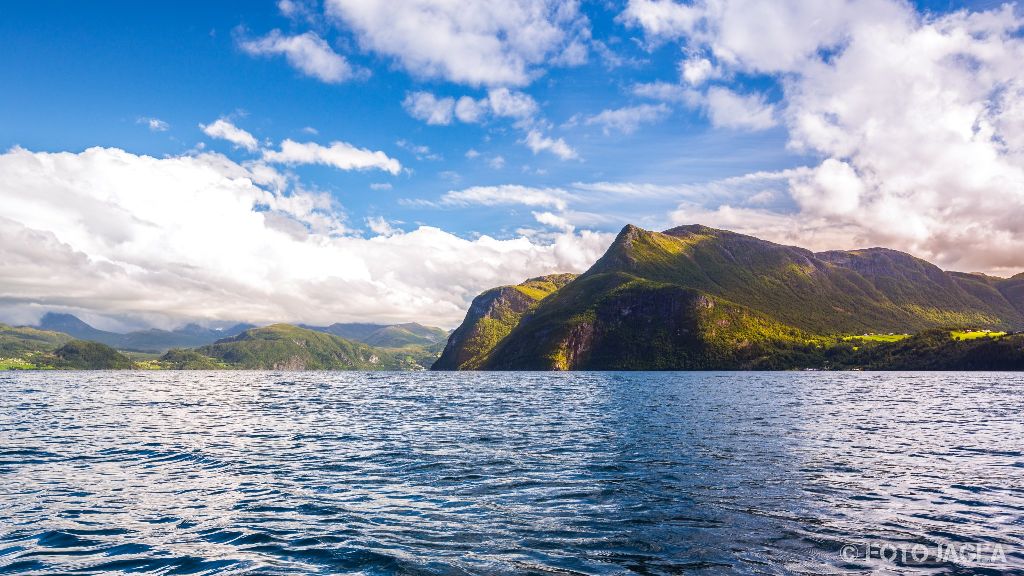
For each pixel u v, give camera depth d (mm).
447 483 22250
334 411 57000
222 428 41250
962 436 35969
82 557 14008
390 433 38250
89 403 68750
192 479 23078
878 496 19969
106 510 18312
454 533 15922
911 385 122938
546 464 26281
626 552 14344
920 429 39719
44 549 14602
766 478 23016
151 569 13211
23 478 23156
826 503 19047
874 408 58781
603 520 17156
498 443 33188
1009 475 23625
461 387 123750
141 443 33219
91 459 27719
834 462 26562
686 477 23219
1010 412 53688
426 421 46594
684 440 34219
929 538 15398
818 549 14531
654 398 78250
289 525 16688
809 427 40969
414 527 16500
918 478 23000
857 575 12789
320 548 14656
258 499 19781
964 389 103625
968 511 18078
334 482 22500
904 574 12852
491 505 18922
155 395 87812
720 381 159250
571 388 116875
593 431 39062
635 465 25906
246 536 15656
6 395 87875
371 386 128750
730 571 13062
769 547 14719
